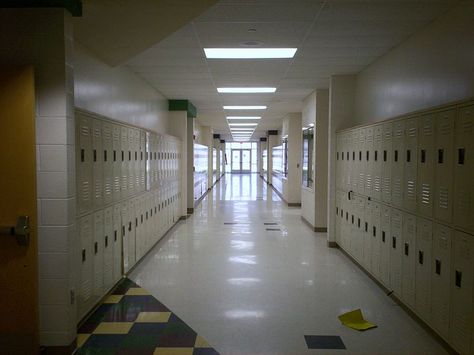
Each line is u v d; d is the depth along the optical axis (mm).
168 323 3348
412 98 4156
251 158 34688
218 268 5055
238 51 4754
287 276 4734
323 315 3539
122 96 5223
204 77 6258
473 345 2477
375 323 3367
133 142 4832
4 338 2695
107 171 3852
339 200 6074
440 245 2920
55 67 2666
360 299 3953
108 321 3385
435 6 3342
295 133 11445
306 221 8523
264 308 3703
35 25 2656
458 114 2668
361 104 5875
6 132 2621
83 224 3240
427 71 3820
